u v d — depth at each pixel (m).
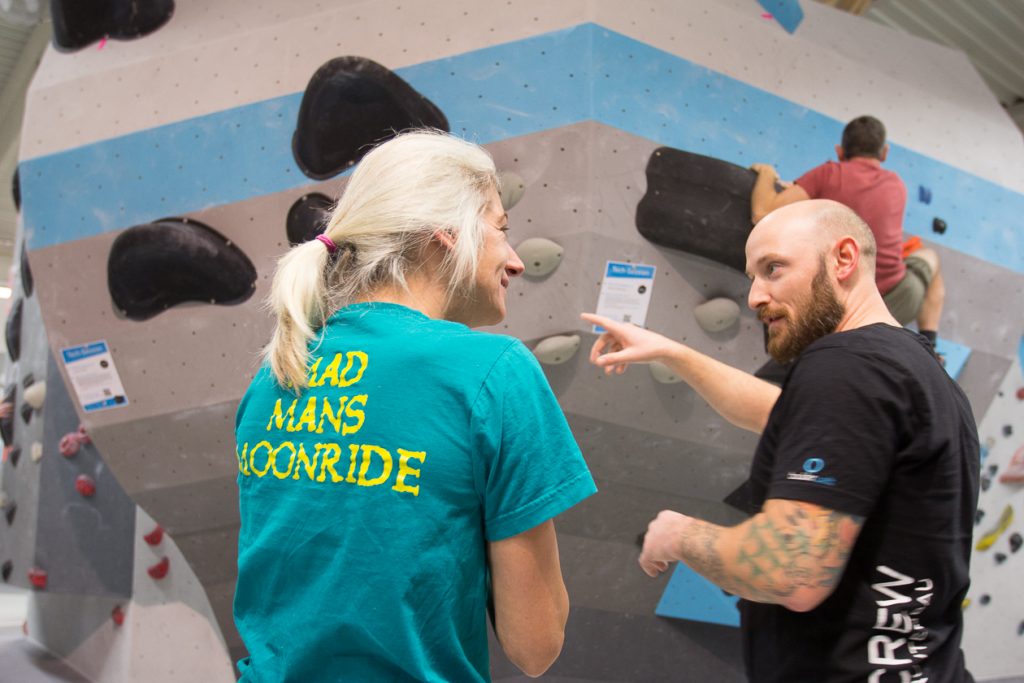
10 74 5.42
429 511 0.74
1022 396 3.65
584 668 2.88
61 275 2.81
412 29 2.55
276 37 2.65
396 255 0.85
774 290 1.23
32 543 3.81
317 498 0.77
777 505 1.02
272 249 2.66
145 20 2.80
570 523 2.80
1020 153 3.29
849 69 2.95
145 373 2.81
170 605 3.29
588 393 2.61
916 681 1.03
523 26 2.49
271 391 0.87
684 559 1.11
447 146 0.90
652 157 2.52
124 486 2.97
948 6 4.45
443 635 0.76
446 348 0.79
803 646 1.10
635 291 2.57
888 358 1.03
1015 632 3.70
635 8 2.53
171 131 2.71
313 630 0.74
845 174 2.70
